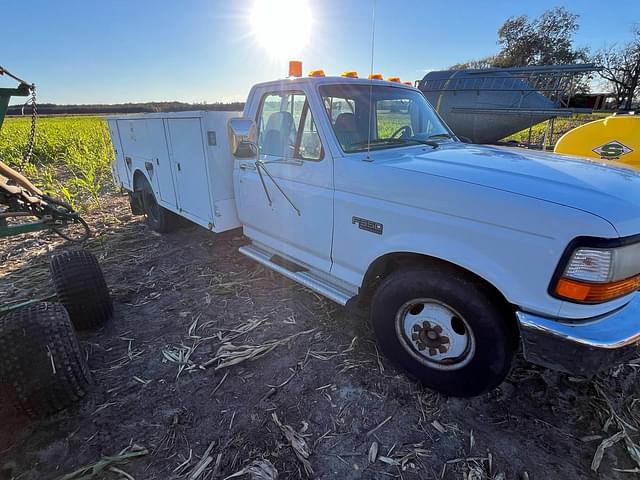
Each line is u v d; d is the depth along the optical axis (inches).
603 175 87.9
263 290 154.0
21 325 85.4
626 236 70.4
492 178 85.5
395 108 133.1
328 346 118.5
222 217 157.2
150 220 226.8
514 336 86.3
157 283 160.9
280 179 128.5
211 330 127.5
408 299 97.0
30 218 247.9
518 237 76.1
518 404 95.9
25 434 87.8
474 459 81.6
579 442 85.4
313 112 114.6
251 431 88.3
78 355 90.7
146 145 197.5
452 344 93.0
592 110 225.6
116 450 83.4
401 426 89.9
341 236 111.7
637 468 79.2
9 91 104.8
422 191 89.9
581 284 70.8
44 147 538.6
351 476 78.2
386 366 109.0
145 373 107.4
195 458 81.7
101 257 188.7
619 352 73.4
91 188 296.8
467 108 272.2
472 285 86.0
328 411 94.0
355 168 104.5
